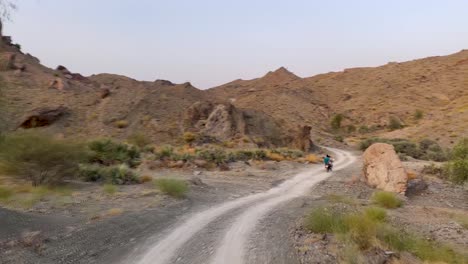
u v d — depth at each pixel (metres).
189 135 57.06
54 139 19.48
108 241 9.89
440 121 89.81
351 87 185.75
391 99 157.12
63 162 19.08
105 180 20.70
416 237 11.63
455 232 14.09
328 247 9.83
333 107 159.38
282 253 9.44
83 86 83.38
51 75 85.88
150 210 13.70
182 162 30.50
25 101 63.34
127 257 9.03
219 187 21.81
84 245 9.38
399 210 17.70
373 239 10.00
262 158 40.34
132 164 29.75
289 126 80.44
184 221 12.86
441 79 167.88
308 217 13.08
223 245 10.20
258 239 10.84
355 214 12.93
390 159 24.70
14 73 76.06
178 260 8.98
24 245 8.75
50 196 15.33
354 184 25.33
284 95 153.00
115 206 13.93
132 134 56.25
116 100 69.31
